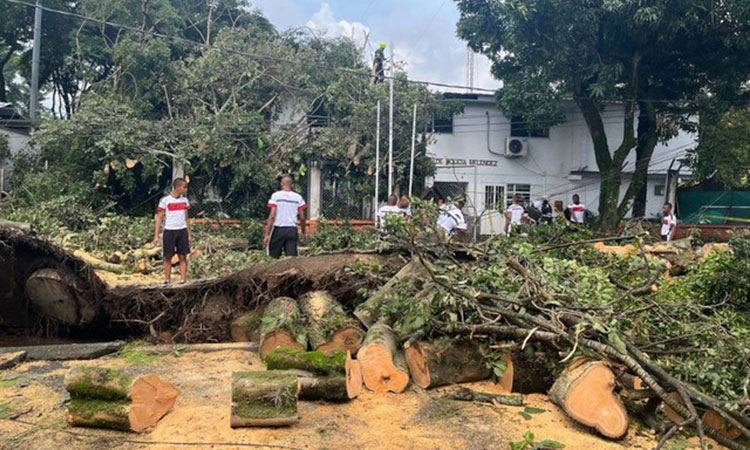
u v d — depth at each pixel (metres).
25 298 6.06
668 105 18.77
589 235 8.45
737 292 5.85
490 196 21.53
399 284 5.27
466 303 4.84
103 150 17.09
